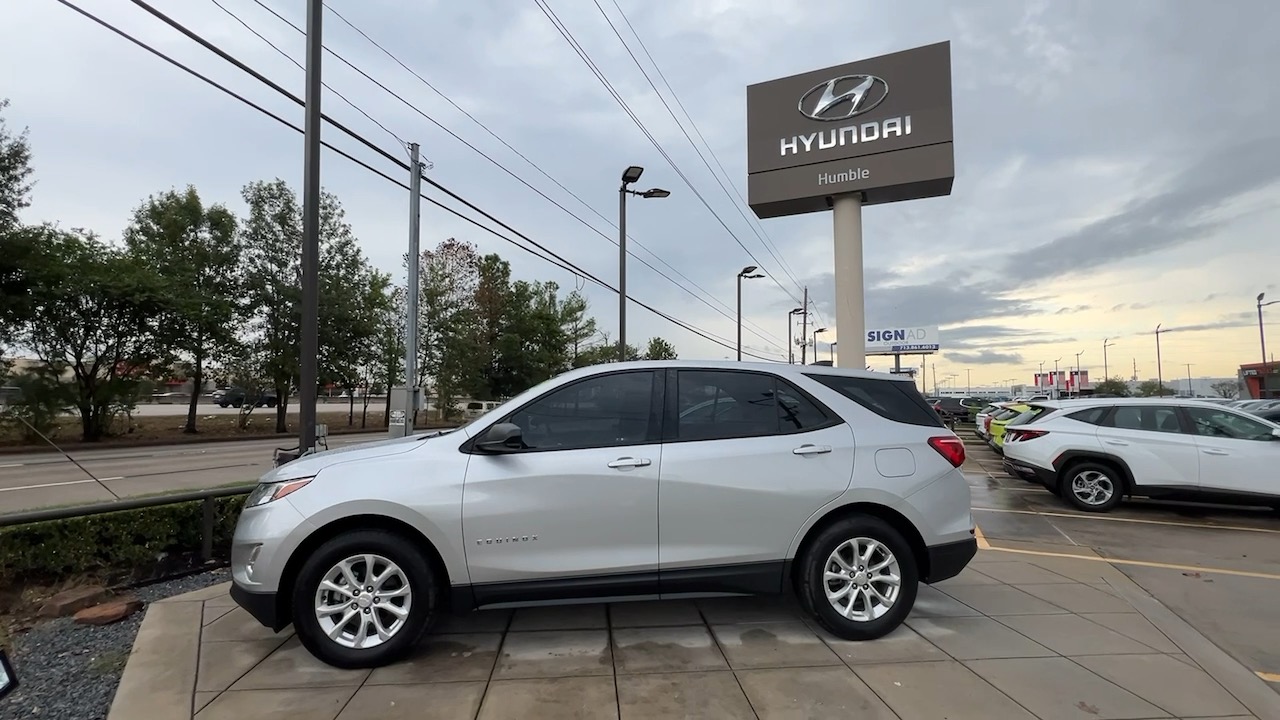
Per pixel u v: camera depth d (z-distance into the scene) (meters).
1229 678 3.91
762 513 4.18
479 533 3.92
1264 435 8.96
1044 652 4.13
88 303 20.95
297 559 3.92
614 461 4.09
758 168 17.69
